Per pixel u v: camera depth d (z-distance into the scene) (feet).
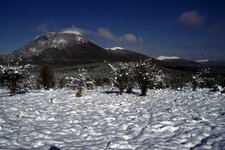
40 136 26.96
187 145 23.58
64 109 46.52
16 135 27.20
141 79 73.51
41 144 24.32
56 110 45.21
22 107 48.67
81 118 37.32
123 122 33.96
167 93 79.46
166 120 34.09
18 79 79.36
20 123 33.19
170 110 42.01
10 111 43.21
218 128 28.40
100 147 23.48
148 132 28.40
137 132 28.73
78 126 32.01
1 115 38.91
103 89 109.29
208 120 32.91
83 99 65.16
